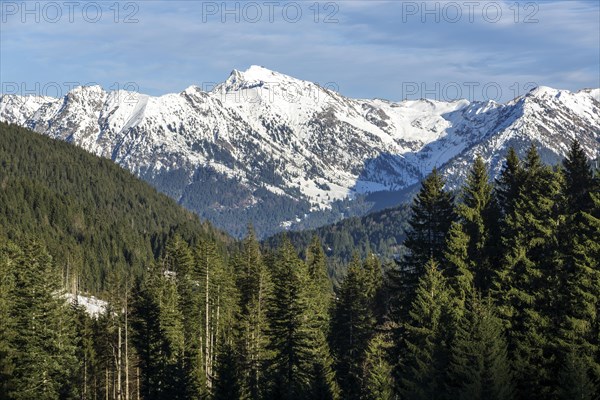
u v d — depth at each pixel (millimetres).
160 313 116688
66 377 105062
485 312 70375
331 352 110750
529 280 75125
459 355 69125
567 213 78250
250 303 120188
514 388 68188
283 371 99438
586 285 69188
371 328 105438
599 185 78625
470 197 86500
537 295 73688
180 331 121625
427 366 70750
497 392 64625
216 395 93625
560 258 75125
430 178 88562
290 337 100625
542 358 69438
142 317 116312
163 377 107562
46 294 101375
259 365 103938
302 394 91062
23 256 106000
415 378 71938
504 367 66688
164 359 111750
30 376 95812
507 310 74438
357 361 103750
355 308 107812
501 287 77500
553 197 79375
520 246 77312
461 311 75312
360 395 94438
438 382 71000
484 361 66375
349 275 111750
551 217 78625
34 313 99312
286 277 104875
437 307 76375
